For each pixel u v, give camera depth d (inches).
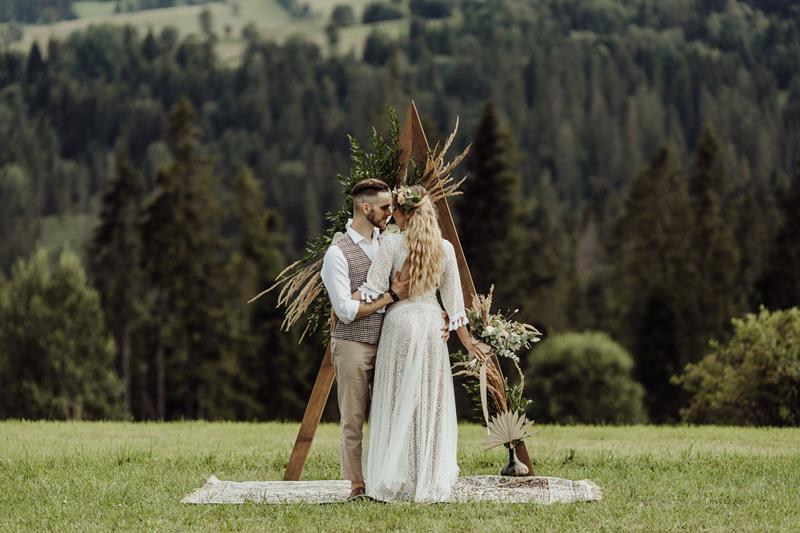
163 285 2338.8
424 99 6722.4
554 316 2527.1
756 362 824.9
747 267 3046.3
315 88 6712.6
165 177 2410.2
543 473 345.7
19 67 7293.3
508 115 6683.1
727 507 278.5
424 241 293.4
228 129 6407.5
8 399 1668.3
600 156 6186.0
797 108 6520.7
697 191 2930.6
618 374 1603.1
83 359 1715.1
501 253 1988.2
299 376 2009.1
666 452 404.5
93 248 2443.4
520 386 325.1
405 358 289.4
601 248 4015.8
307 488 313.3
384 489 286.2
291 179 5349.4
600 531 248.8
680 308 2463.1
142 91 6929.1
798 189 2391.7
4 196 5369.1
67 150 6569.9
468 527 252.4
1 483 324.5
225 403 2087.8
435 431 289.4
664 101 7066.9
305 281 334.6
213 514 274.2
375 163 326.0
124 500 292.4
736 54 7303.2
